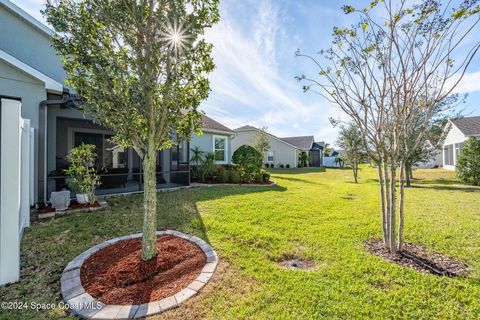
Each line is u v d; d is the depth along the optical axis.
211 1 3.08
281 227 4.71
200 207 6.15
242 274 2.98
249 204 6.54
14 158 2.90
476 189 9.88
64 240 4.07
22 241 3.99
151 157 3.29
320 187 10.83
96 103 3.00
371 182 13.75
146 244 3.28
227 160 14.98
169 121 3.42
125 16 2.85
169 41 3.02
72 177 6.21
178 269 3.10
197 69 3.34
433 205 6.75
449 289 2.65
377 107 3.73
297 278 2.88
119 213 5.58
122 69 3.00
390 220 3.68
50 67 8.32
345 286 2.71
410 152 3.61
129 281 2.83
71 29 2.83
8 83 5.84
